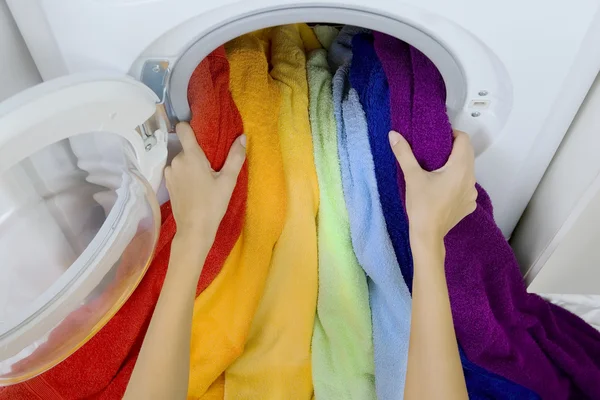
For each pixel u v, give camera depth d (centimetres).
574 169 80
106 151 71
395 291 81
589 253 87
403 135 76
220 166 79
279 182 80
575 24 63
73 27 66
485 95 76
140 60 71
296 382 83
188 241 71
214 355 82
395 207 80
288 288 83
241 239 83
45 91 52
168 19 64
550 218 87
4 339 62
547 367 89
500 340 85
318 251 84
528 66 69
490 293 88
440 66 73
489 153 84
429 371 62
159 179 75
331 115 87
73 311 68
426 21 66
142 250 74
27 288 72
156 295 82
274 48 93
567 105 74
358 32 92
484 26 64
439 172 73
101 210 80
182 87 76
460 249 82
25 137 51
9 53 71
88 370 81
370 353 83
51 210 74
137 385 63
